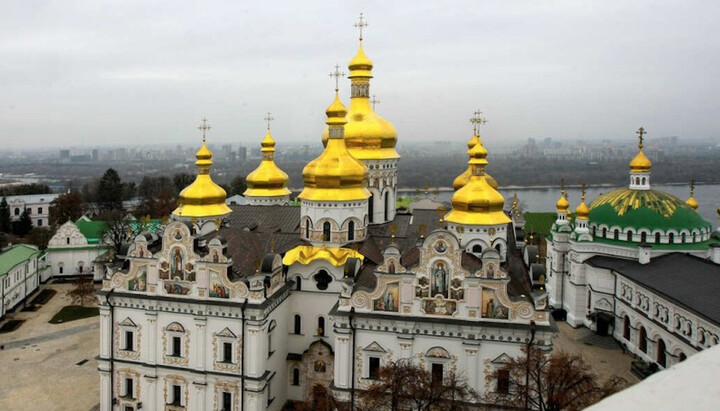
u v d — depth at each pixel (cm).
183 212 8912
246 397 6612
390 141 8812
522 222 11419
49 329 10694
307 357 7362
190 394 6800
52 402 7662
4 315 11388
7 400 7688
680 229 9819
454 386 5653
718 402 562
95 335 10362
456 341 6153
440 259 6138
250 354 6581
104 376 7050
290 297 7450
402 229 8588
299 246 7569
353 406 6350
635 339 9112
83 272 14862
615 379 6322
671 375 624
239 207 9294
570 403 5362
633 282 9125
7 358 9212
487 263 6075
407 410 5862
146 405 6950
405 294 6244
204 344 6725
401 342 6225
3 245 16888
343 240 7512
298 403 7112
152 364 6869
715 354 649
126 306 6956
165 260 6812
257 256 7462
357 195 7575
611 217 10281
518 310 6034
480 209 7488
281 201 10612
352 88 8919
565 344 9675
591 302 10244
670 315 8038
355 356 6388
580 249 10412
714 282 8000
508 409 5956
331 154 7612
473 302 6094
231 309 6562
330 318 6756
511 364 5788
